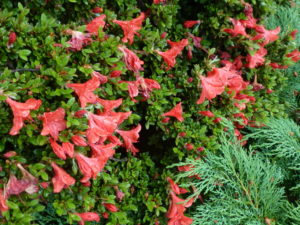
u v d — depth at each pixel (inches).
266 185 28.8
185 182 29.9
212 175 28.3
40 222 26.7
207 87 28.0
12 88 19.4
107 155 22.2
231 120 30.9
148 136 31.7
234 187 28.6
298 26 39.8
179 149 29.2
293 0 40.0
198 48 31.4
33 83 20.4
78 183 23.2
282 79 34.9
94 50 23.5
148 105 28.7
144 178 28.9
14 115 19.0
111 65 24.0
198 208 28.5
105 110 23.0
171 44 28.7
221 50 32.6
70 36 23.5
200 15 30.9
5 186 19.9
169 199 28.7
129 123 26.3
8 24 21.2
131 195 28.7
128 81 25.3
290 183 33.6
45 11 24.3
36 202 21.0
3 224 20.4
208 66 29.3
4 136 20.4
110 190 26.0
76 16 25.7
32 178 20.5
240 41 31.0
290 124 32.2
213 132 29.8
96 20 24.0
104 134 21.6
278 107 34.3
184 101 29.8
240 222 28.6
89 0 24.9
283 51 33.9
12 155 20.3
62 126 20.6
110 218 26.4
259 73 33.5
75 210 23.6
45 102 21.2
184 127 28.9
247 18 30.8
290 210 27.3
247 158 29.3
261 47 32.1
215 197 30.1
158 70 28.2
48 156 21.4
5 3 23.0
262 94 34.4
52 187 22.0
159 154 31.6
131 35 25.4
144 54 27.4
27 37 21.9
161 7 28.0
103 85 24.2
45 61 22.1
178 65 30.2
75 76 23.0
